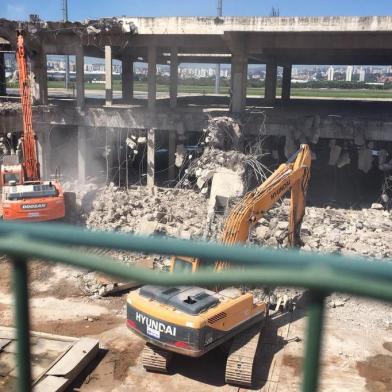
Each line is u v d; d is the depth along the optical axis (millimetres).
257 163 27156
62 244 1559
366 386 13062
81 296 17609
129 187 31766
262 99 53031
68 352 13711
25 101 25203
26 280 1639
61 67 169125
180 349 12172
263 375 13359
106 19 29562
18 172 24406
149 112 30969
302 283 1358
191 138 40812
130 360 14102
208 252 1467
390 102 52000
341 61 49094
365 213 27188
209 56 50812
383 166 31016
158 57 50062
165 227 22047
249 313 13383
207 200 25891
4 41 41906
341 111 36406
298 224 17234
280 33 28406
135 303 12898
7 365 12469
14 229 1558
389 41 28672
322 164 39562
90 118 32125
